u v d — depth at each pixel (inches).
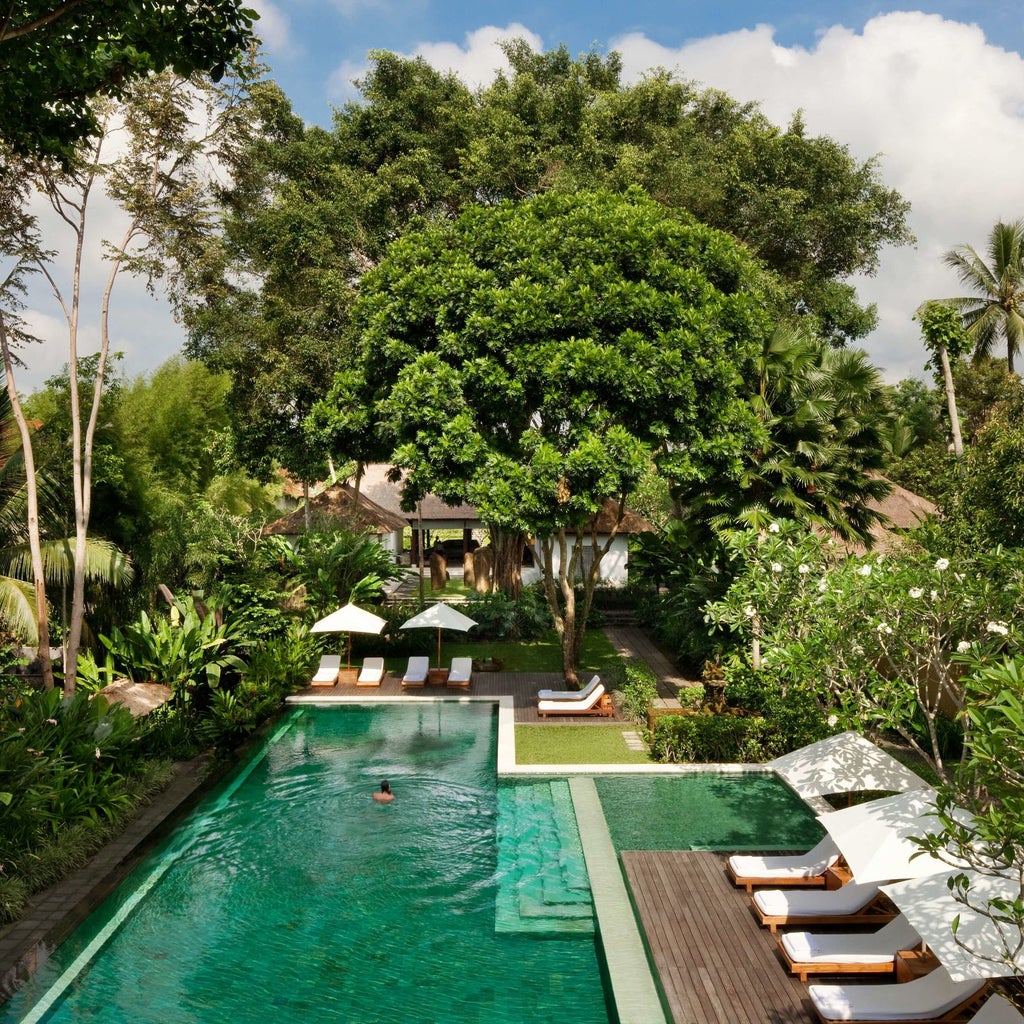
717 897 389.1
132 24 376.2
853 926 357.4
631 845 470.6
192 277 707.4
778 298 1133.7
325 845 486.6
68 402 941.2
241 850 480.1
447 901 416.5
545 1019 318.3
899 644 381.1
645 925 362.9
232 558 992.9
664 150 1160.2
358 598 1045.2
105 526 945.5
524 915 393.7
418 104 1215.6
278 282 1153.4
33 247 626.5
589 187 1083.9
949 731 568.7
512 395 636.7
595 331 642.8
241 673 768.9
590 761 608.7
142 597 961.5
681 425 658.8
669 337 636.1
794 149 1247.5
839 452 741.9
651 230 674.2
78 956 356.5
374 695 812.0
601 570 1384.1
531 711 746.8
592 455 613.9
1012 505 462.9
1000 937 238.4
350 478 1828.2
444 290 663.1
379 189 1120.8
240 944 375.9
